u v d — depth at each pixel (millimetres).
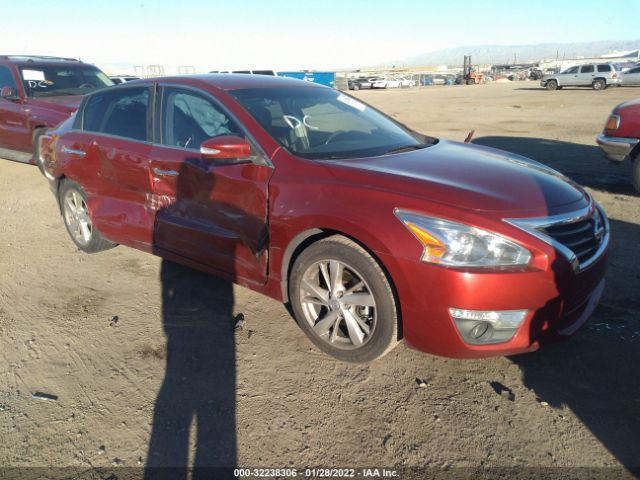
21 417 2621
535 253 2516
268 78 4145
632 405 2617
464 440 2420
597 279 2871
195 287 4082
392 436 2451
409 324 2668
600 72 32688
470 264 2492
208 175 3398
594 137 11742
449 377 2889
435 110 20188
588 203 3018
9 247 5102
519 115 17328
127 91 4238
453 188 2734
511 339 2604
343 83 50406
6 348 3264
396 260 2586
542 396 2703
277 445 2412
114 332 3428
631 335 3221
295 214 2941
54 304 3848
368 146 3527
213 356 3131
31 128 8086
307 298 3092
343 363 3035
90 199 4453
